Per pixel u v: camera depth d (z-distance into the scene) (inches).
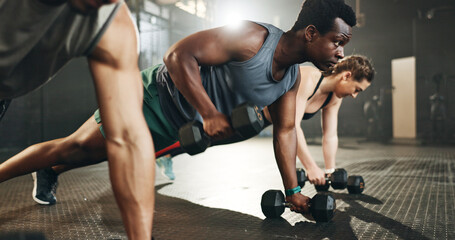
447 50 351.3
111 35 30.2
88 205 78.9
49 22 28.5
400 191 93.0
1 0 26.5
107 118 31.0
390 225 60.4
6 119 277.7
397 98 378.3
